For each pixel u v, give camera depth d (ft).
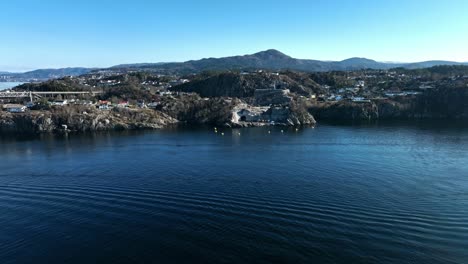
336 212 183.21
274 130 559.38
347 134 483.10
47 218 182.50
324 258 138.31
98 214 186.70
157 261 138.92
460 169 270.26
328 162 301.63
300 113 645.51
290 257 139.54
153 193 220.23
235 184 236.84
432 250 142.82
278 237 155.94
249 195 212.64
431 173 258.57
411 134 465.88
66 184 244.63
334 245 148.05
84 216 184.34
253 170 276.82
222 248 147.43
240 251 144.66
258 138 466.70
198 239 155.74
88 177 262.88
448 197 204.54
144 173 272.51
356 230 161.68
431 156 320.09
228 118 640.99
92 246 151.74
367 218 174.91
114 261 139.85
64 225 173.27
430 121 613.93
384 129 524.11
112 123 594.65
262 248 146.72
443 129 508.12
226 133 529.45
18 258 143.02
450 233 157.48
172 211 188.55
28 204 204.33
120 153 364.79
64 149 394.73
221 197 209.77
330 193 214.07
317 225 167.53
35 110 608.60
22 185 244.22
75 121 574.97
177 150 379.96
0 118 561.02
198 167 290.76
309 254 141.38
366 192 215.10
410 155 325.62
